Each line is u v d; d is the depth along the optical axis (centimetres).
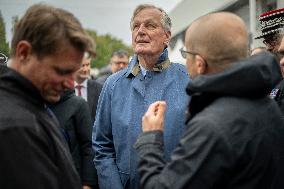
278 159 154
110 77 260
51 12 137
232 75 144
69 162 146
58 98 146
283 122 159
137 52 239
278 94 229
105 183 243
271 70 148
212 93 149
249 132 144
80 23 143
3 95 133
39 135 130
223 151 138
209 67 156
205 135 140
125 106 243
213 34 153
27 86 137
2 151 122
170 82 240
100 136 256
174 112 232
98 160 253
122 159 240
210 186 139
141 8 243
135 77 246
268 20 247
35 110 137
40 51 135
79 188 147
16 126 125
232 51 153
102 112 255
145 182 155
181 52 169
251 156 143
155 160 159
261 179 147
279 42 236
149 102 237
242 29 156
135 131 235
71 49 137
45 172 127
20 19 140
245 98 150
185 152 143
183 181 141
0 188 121
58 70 138
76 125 309
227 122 142
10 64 141
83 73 415
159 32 239
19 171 123
